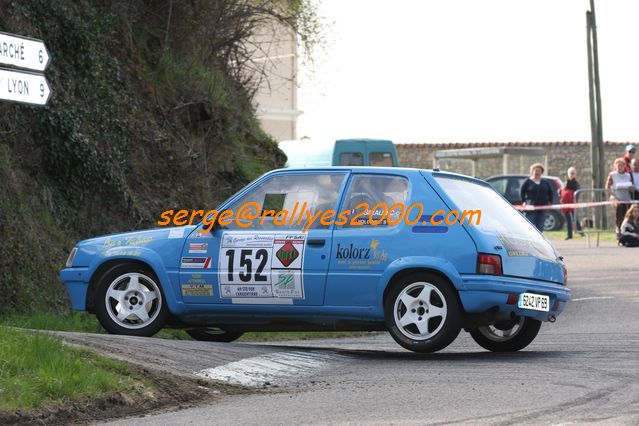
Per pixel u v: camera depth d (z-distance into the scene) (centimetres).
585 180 11688
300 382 2061
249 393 1939
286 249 2520
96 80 3938
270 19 4988
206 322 2608
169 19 4484
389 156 7669
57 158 3619
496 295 2386
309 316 2509
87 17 4084
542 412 1684
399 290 2433
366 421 1625
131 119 4109
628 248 6406
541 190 6462
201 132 4528
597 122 9994
